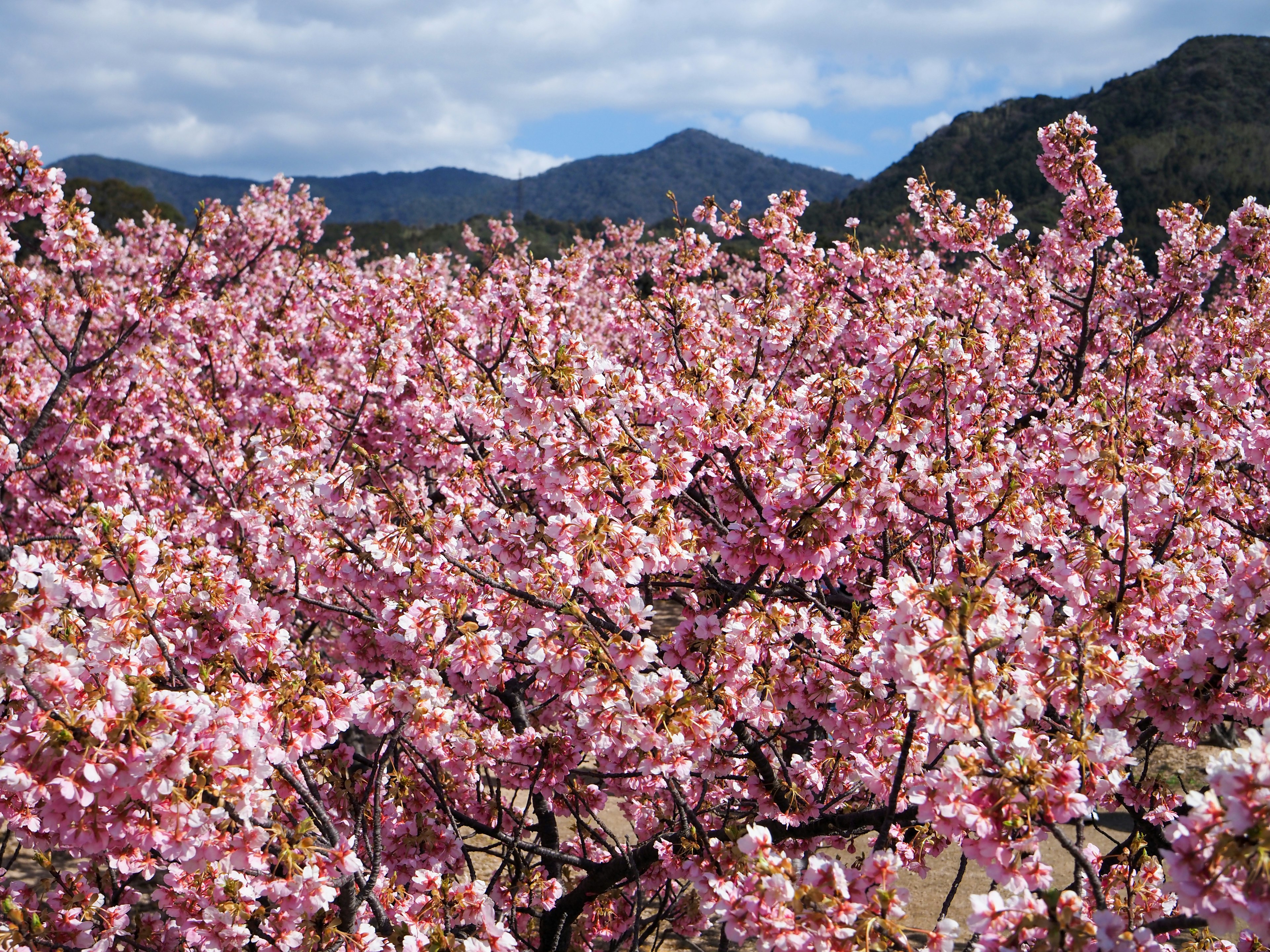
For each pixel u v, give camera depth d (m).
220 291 12.87
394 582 4.31
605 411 3.92
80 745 2.46
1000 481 4.46
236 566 4.12
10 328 7.15
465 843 6.59
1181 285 9.16
